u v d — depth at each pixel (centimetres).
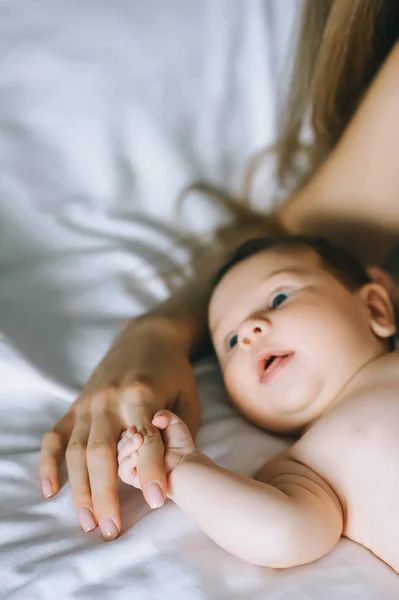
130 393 76
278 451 78
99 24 126
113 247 114
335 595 61
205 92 132
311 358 80
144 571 63
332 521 66
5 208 118
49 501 72
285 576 63
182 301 99
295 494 66
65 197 122
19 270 111
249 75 133
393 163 100
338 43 108
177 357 87
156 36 128
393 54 101
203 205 122
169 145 128
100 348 95
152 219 123
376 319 86
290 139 126
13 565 65
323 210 107
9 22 124
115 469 70
